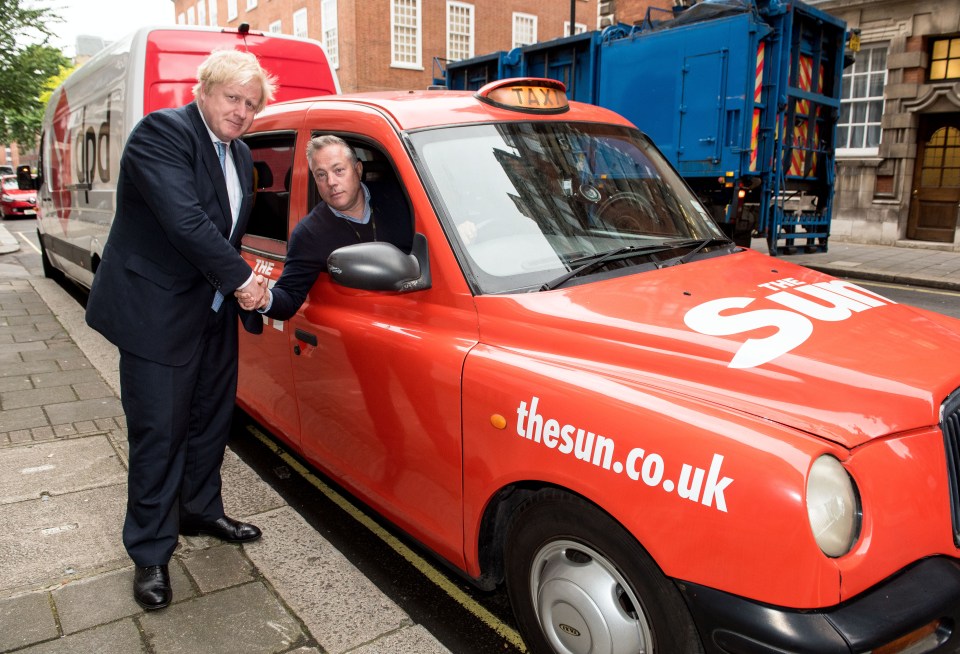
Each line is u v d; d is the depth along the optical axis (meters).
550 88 3.37
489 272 2.58
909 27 13.86
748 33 8.78
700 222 3.36
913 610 1.78
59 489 3.83
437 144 2.83
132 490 2.88
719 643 1.82
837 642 1.68
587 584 2.15
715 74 9.20
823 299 2.59
